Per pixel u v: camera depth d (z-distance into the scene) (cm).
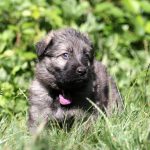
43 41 884
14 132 779
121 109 905
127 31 1302
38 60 891
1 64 1091
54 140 757
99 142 726
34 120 857
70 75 845
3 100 948
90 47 898
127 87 1041
